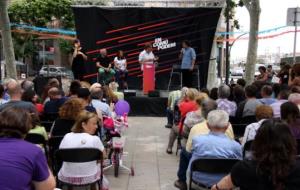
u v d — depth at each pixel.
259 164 2.47
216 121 4.54
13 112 2.86
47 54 31.78
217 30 16.06
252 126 5.28
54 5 30.66
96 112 6.11
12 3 30.86
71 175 4.69
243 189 2.54
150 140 9.83
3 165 2.62
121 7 15.30
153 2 15.62
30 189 2.71
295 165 2.45
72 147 4.70
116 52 15.48
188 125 6.05
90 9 15.27
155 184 6.53
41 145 5.25
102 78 13.92
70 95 7.68
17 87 6.21
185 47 13.75
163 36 15.49
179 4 15.77
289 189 2.41
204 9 15.36
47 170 2.78
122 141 6.93
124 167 7.15
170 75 15.41
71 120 5.48
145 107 13.34
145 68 13.66
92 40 15.34
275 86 8.16
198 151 4.51
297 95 6.02
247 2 13.84
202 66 15.56
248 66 13.99
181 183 5.96
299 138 4.67
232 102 7.35
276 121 2.55
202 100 6.20
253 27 13.80
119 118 7.19
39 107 7.16
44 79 12.09
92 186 4.81
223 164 4.30
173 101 10.90
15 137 2.82
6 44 13.81
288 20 12.84
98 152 4.73
